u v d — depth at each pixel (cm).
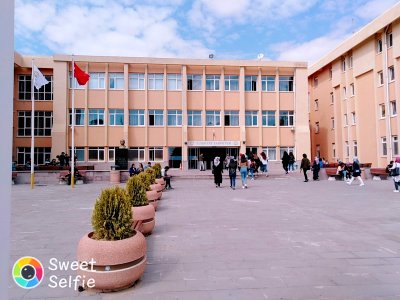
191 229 718
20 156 3516
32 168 1803
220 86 3400
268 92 3453
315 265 471
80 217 897
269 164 3388
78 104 3212
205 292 378
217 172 1817
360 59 3028
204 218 851
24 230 726
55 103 3145
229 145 3328
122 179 2236
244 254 528
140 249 401
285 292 377
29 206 1118
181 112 3344
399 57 2525
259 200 1223
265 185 1911
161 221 812
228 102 3406
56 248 573
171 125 3331
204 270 453
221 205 1094
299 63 3450
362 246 573
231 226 749
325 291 379
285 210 978
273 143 3428
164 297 366
